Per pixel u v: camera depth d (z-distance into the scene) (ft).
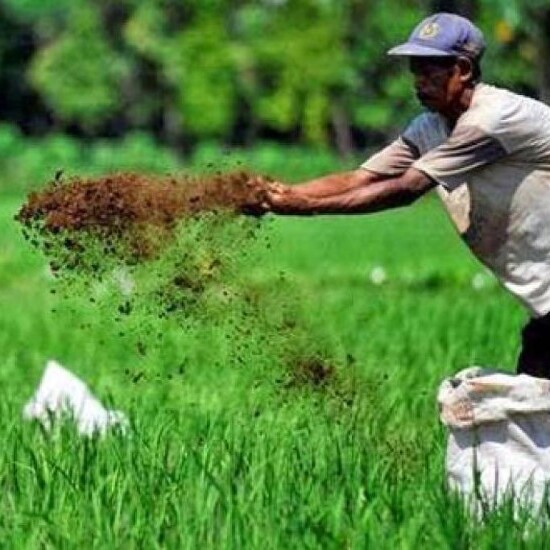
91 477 61.52
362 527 54.03
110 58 544.62
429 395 81.97
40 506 58.44
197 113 525.34
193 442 68.49
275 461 63.31
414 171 58.23
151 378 90.48
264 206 60.13
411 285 155.84
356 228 257.96
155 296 63.57
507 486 57.16
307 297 112.78
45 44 593.42
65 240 61.67
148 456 64.69
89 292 63.26
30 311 132.36
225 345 95.76
